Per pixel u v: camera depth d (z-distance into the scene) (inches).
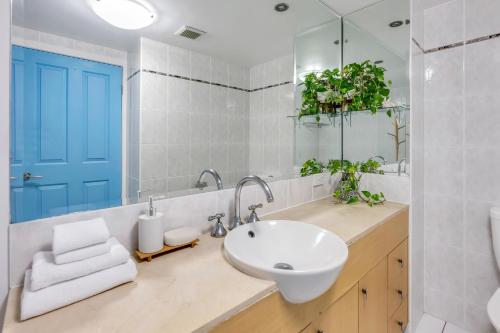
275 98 62.8
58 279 25.6
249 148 58.2
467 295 69.6
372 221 52.6
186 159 47.4
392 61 68.7
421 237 73.9
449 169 70.3
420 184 71.9
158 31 42.6
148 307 25.4
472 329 69.3
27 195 31.0
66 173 34.2
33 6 31.0
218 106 52.2
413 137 65.7
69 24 33.9
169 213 42.1
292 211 60.8
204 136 50.1
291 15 64.3
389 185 70.4
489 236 65.5
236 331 25.9
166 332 22.1
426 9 71.7
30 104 31.0
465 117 67.2
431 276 75.0
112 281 28.2
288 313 31.7
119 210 36.9
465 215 68.7
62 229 27.8
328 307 38.4
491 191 64.7
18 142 30.2
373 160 73.7
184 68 46.4
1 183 28.8
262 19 58.4
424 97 73.0
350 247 43.4
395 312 60.1
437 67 70.7
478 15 64.4
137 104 40.9
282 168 65.5
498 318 47.5
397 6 67.3
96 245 28.5
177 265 34.2
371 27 73.0
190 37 46.9
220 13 50.9
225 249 36.1
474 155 66.5
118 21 38.3
